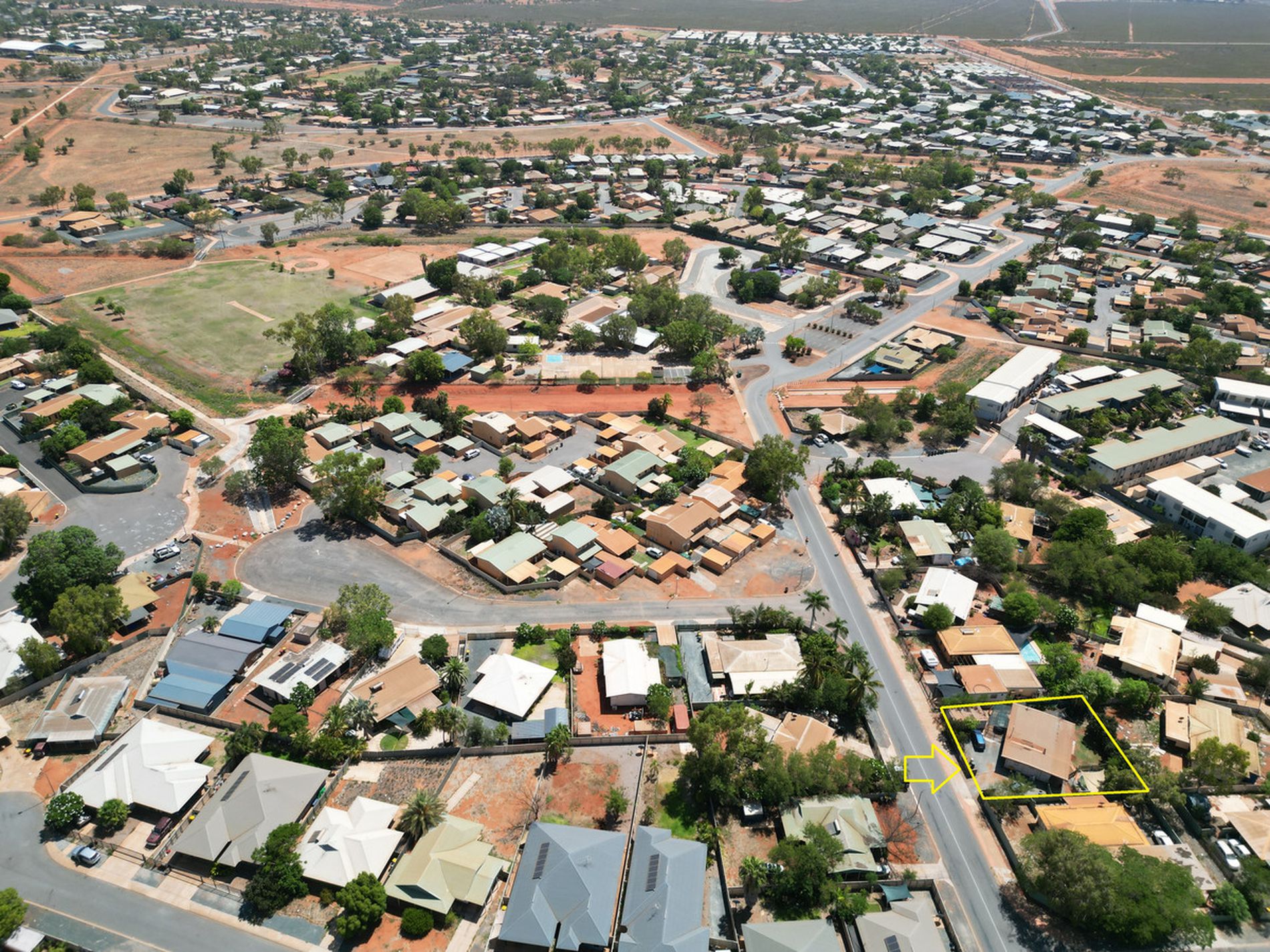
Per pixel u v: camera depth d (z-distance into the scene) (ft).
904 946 313.94
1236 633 488.85
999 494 614.34
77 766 403.34
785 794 371.56
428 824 361.30
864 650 464.65
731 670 448.65
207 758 404.98
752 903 343.05
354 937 328.08
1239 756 379.55
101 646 468.34
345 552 558.15
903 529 565.53
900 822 375.66
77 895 343.67
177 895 345.10
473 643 477.77
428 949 325.01
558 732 404.36
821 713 431.02
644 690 435.12
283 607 497.05
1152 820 377.71
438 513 579.89
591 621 496.64
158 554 543.80
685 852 349.20
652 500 607.78
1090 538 540.52
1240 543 546.67
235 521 588.50
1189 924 317.83
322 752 395.34
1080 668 448.65
